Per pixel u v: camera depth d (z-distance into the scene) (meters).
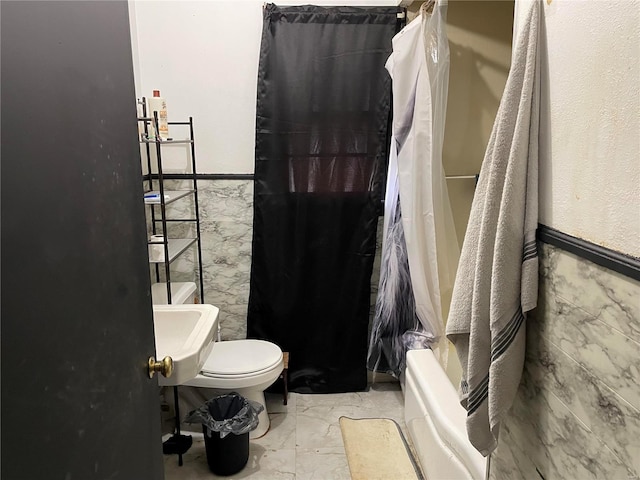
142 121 2.16
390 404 2.49
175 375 1.49
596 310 0.79
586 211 0.82
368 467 2.00
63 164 0.64
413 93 2.02
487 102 2.32
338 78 2.36
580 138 0.83
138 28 2.36
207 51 2.39
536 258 0.96
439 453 1.63
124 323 0.87
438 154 2.00
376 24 2.34
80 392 0.68
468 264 1.09
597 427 0.79
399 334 2.27
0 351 0.49
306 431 2.26
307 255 2.51
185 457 2.09
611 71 0.74
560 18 0.88
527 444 1.04
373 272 2.58
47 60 0.60
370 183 2.45
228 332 2.66
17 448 0.52
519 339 0.98
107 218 0.79
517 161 0.95
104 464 0.76
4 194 0.50
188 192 2.40
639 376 0.69
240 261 2.58
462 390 1.15
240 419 1.94
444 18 1.91
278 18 2.32
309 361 2.60
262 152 2.42
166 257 2.06
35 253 0.56
